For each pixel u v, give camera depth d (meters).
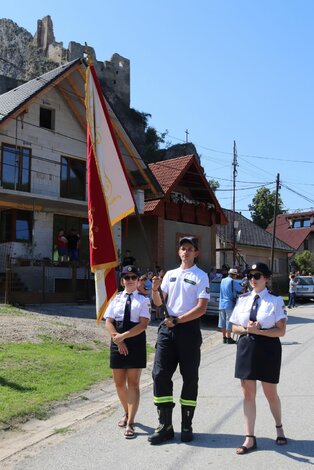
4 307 16.25
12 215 21.39
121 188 6.07
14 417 6.41
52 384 8.09
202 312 5.62
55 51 92.69
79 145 23.48
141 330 5.91
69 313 16.56
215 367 10.38
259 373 5.37
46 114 22.75
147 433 5.99
